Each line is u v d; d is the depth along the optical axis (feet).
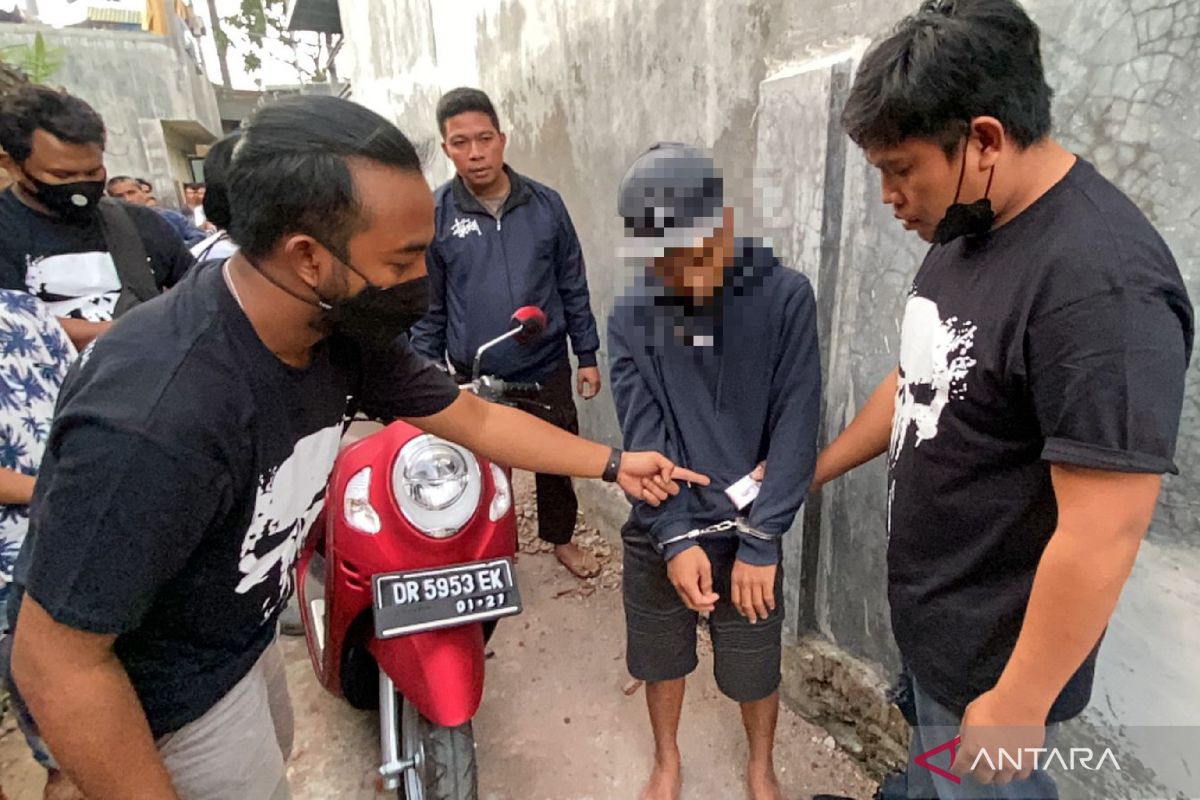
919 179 3.28
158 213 8.38
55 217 7.14
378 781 6.96
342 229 2.81
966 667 3.81
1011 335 3.14
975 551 3.63
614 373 5.56
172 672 3.61
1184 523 4.15
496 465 6.04
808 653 7.19
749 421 5.35
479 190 8.65
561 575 10.18
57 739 2.95
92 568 2.73
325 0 26.73
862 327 6.02
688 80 7.62
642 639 6.08
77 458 2.70
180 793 3.99
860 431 5.18
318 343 3.40
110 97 39.65
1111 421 2.81
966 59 2.94
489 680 8.27
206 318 2.96
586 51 9.37
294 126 2.77
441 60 14.53
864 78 3.26
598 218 9.89
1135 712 4.49
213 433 2.89
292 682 8.21
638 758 7.16
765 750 6.35
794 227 6.26
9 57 13.02
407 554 5.43
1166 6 3.80
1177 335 2.83
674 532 5.39
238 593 3.58
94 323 7.02
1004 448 3.38
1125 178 4.10
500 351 8.82
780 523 5.17
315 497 3.82
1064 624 3.02
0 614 5.29
